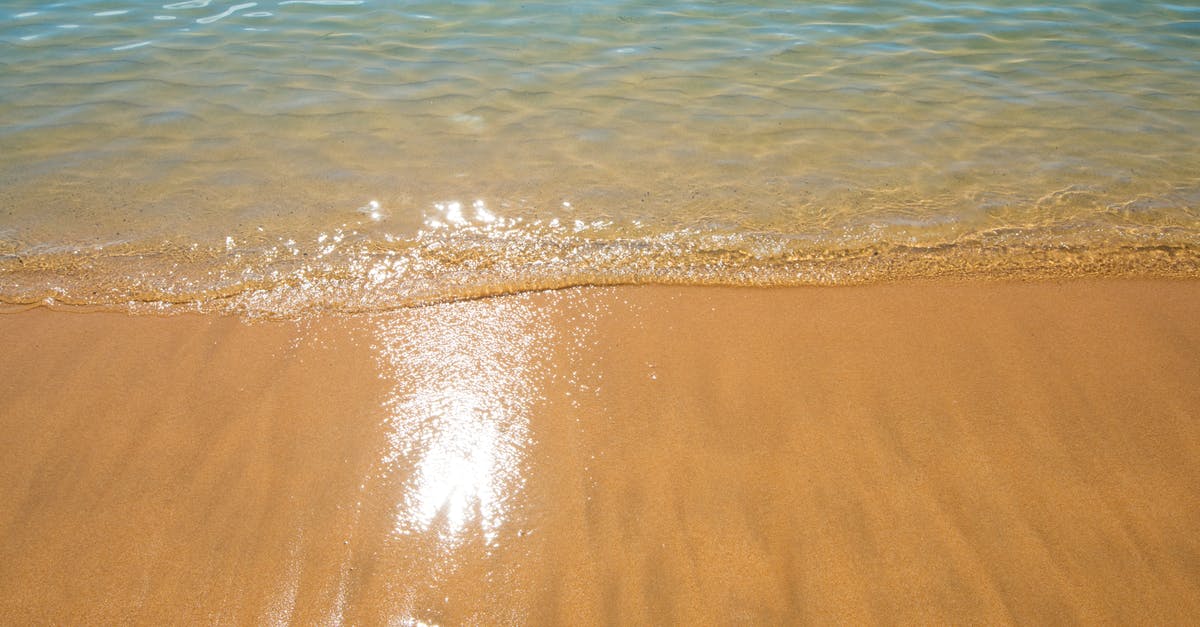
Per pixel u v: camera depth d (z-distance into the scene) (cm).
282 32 660
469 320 343
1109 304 349
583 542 249
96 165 457
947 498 261
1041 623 225
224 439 282
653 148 484
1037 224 409
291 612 230
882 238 399
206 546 246
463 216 416
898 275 372
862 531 251
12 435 281
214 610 229
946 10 721
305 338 332
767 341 330
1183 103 539
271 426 288
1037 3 741
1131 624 224
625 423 291
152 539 247
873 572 239
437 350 326
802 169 462
